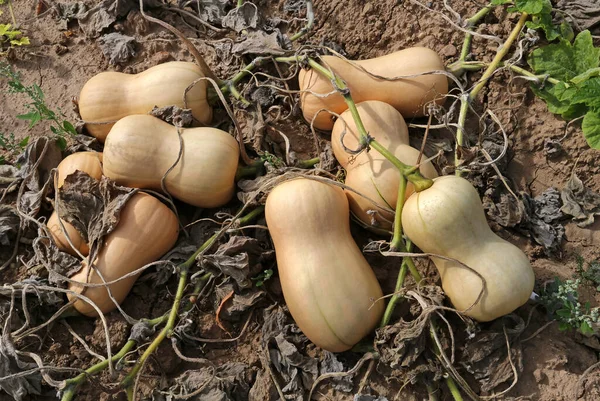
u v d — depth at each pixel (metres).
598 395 1.21
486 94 1.45
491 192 1.36
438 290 1.25
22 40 1.54
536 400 1.22
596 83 1.36
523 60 1.46
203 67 1.39
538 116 1.43
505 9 1.50
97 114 1.38
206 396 1.22
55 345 1.27
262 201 1.32
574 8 1.50
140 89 1.37
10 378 1.21
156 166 1.30
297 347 1.27
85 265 1.28
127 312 1.30
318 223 1.23
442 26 1.50
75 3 1.58
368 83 1.37
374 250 1.31
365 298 1.21
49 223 1.32
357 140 1.31
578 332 1.27
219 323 1.29
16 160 1.40
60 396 1.22
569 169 1.40
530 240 1.35
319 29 1.53
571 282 1.27
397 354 1.21
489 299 1.19
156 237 1.29
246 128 1.44
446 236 1.20
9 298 1.29
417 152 1.31
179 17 1.56
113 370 1.21
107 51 1.52
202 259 1.29
